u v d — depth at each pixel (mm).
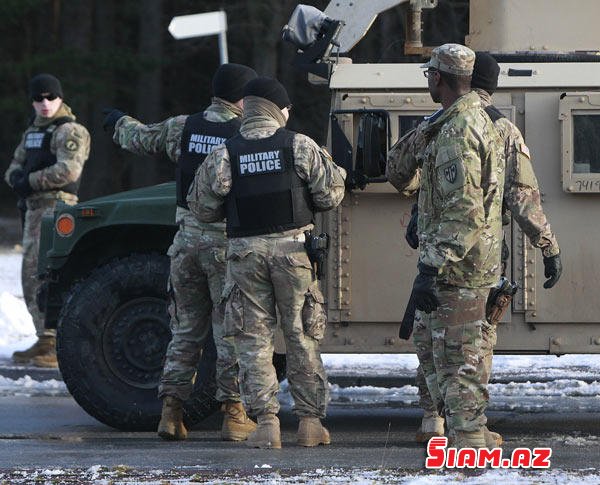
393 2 28609
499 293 22047
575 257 25688
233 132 26109
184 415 27328
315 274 24531
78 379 27812
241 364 24625
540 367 39250
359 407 32750
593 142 25578
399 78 25969
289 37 26766
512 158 22688
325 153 24484
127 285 27906
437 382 21875
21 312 48031
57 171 38125
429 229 21312
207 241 25672
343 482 20609
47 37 123625
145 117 119250
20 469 22312
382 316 26188
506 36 28125
